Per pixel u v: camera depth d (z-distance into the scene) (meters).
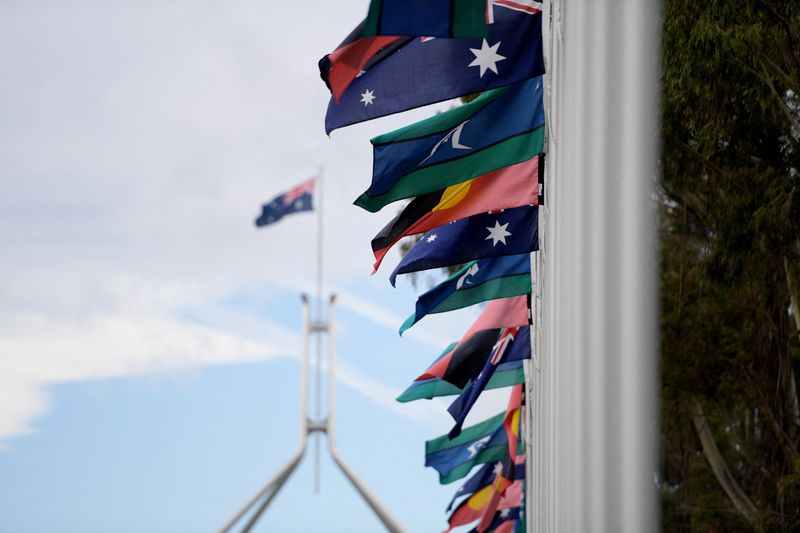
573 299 8.59
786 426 26.42
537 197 14.41
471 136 13.57
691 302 26.50
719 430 30.72
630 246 7.27
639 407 7.12
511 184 14.56
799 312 23.31
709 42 21.14
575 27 8.84
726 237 23.08
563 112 10.02
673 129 23.06
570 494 8.49
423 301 17.80
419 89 12.04
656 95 7.39
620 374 7.18
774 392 26.31
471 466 26.95
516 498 28.03
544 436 16.44
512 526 29.12
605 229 7.34
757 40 21.00
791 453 26.31
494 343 19.30
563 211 9.84
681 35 21.62
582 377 7.82
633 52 7.39
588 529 7.48
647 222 7.29
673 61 21.81
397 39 12.05
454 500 28.44
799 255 23.06
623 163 7.35
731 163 23.00
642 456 7.07
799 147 22.39
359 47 10.36
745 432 28.95
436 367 19.27
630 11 7.42
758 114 22.58
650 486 7.05
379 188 13.55
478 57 12.07
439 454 26.92
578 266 8.19
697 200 26.14
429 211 14.43
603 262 7.33
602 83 7.52
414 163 13.45
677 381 26.70
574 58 8.94
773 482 27.69
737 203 22.94
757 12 21.22
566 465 8.98
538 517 19.39
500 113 13.53
